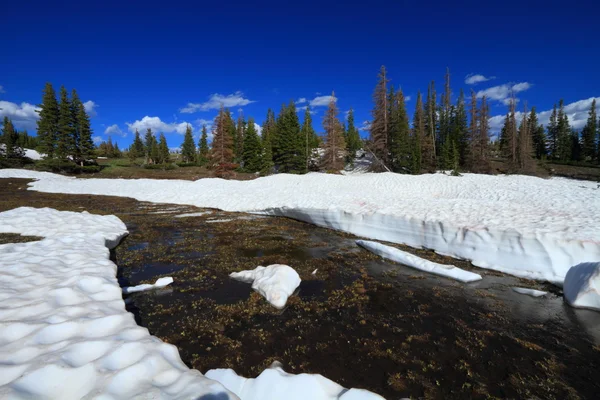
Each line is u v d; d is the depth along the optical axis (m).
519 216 9.84
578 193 14.95
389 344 4.74
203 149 60.44
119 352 3.32
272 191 21.06
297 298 6.33
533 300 6.29
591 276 5.93
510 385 3.86
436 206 12.34
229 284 7.08
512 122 34.97
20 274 5.42
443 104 43.91
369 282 7.31
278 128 45.03
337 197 16.88
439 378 3.98
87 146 39.03
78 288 5.00
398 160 32.12
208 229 12.78
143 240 10.91
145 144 71.00
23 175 30.80
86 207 17.75
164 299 6.25
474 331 5.12
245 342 4.75
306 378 3.55
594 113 46.66
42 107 35.94
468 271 7.75
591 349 4.60
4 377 2.75
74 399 2.65
